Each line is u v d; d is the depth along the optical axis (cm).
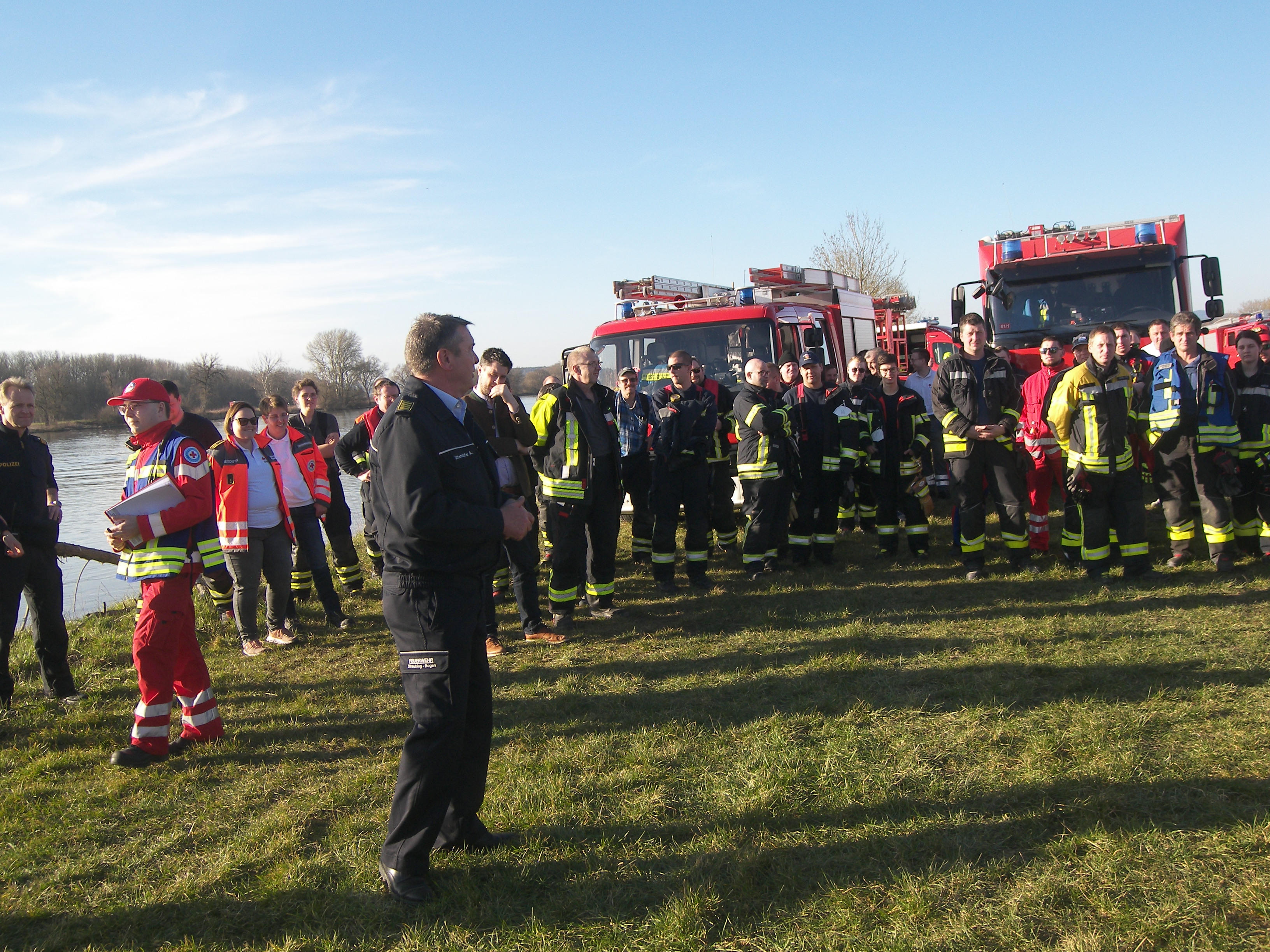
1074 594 627
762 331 954
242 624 646
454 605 300
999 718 418
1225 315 1116
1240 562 666
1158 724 395
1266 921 256
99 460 2503
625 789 374
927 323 1992
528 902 296
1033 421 754
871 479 838
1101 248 1055
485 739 325
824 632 584
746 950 262
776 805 348
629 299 1105
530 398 1593
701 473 732
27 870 336
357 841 340
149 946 284
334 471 849
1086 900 272
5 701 536
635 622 656
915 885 284
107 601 1095
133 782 415
